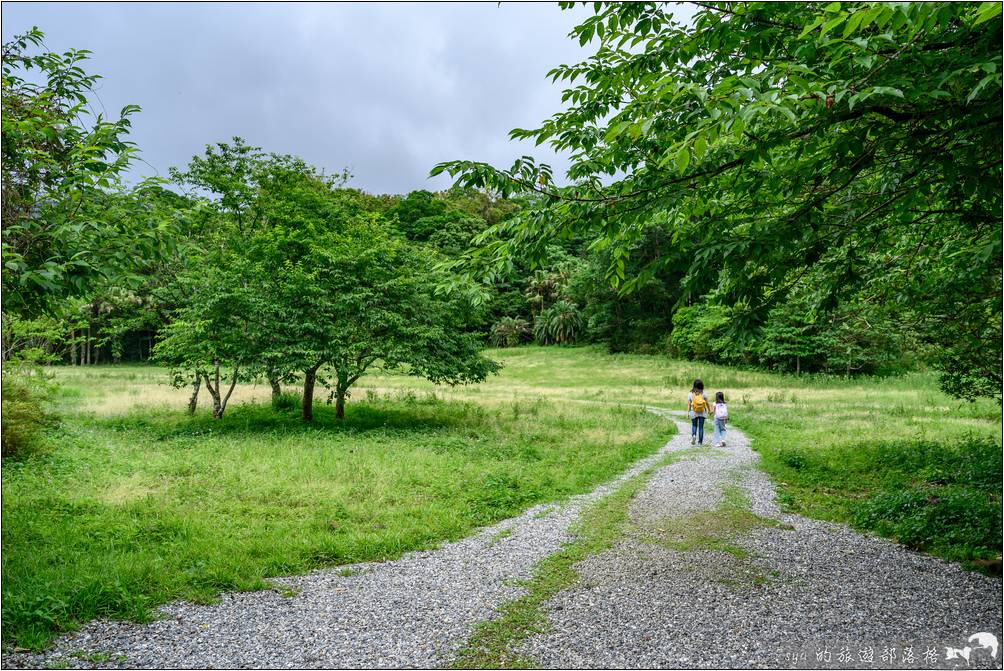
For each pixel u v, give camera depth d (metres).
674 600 4.98
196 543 6.29
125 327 17.97
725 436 16.11
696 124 3.75
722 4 4.75
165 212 5.34
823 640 4.27
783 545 6.42
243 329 15.65
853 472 10.14
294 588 5.29
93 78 5.28
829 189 5.33
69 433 13.63
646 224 5.48
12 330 11.44
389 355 15.82
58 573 5.21
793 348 39.81
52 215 4.93
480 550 6.35
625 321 62.06
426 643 4.27
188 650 4.14
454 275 5.50
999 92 3.77
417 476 9.62
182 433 14.88
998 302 8.66
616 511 7.82
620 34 5.26
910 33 3.54
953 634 4.34
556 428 16.47
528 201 5.97
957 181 4.73
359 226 19.58
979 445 11.17
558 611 4.80
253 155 22.64
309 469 10.12
